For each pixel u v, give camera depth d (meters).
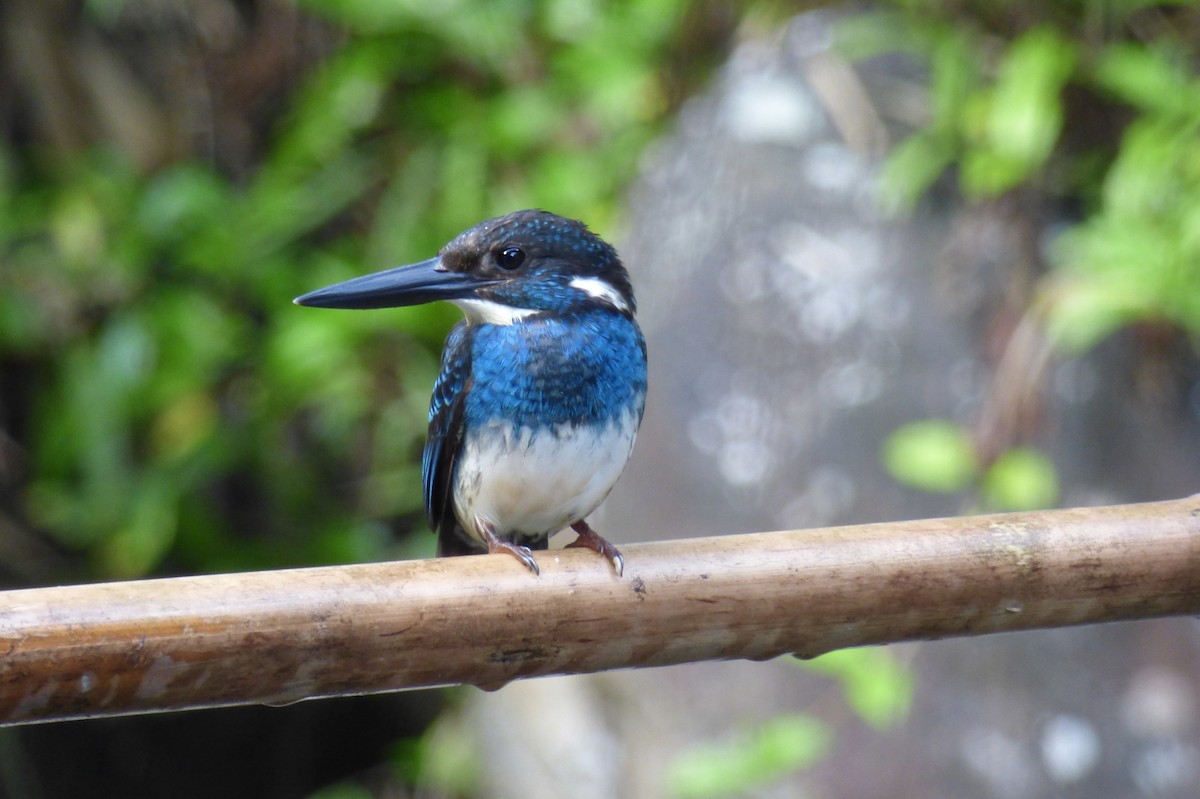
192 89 15.06
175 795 15.15
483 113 14.15
